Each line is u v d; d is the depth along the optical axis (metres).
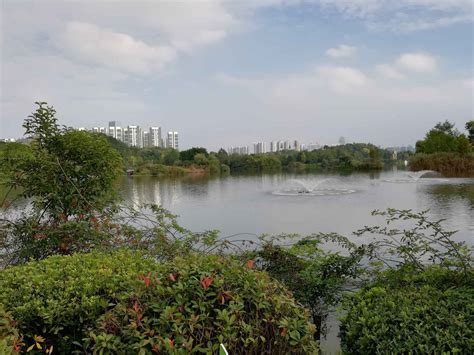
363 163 62.19
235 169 70.50
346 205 17.34
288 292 2.55
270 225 12.80
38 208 5.30
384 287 3.57
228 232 11.81
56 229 4.84
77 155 5.66
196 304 2.17
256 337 2.16
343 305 3.80
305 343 2.24
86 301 2.74
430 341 2.50
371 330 2.73
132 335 2.02
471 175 37.81
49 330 2.73
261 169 69.75
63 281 2.98
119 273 3.05
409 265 3.92
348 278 4.52
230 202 19.59
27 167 5.48
